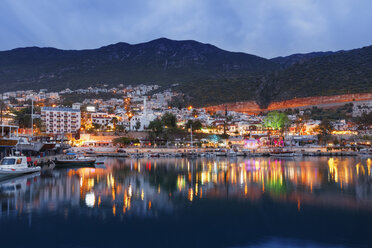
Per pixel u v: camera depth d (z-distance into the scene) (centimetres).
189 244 2914
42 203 4328
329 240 2989
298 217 3700
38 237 3067
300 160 12388
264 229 3297
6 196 4772
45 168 9262
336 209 4028
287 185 5800
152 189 5438
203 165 10200
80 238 3050
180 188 5538
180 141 19300
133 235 3133
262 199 4609
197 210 4009
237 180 6475
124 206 4194
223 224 3466
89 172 8119
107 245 2891
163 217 3712
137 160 13000
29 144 9412
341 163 10675
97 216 3725
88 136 18850
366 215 3753
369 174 7375
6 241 2964
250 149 17338
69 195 4881
